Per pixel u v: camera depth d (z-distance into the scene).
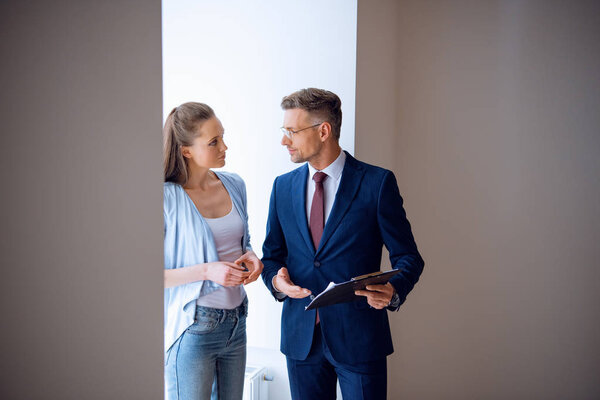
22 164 0.74
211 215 1.82
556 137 2.94
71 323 0.82
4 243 0.72
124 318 0.93
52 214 0.79
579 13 2.86
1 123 0.71
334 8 2.29
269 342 2.46
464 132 3.07
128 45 0.93
